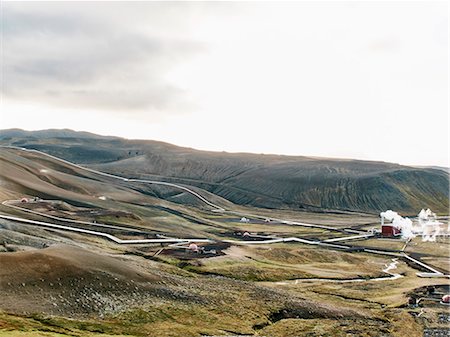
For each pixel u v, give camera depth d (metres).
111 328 101.25
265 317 131.75
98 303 112.12
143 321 109.75
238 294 147.25
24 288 107.94
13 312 97.06
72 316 103.00
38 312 99.88
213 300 135.25
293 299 153.00
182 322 114.75
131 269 139.25
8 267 113.25
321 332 125.06
